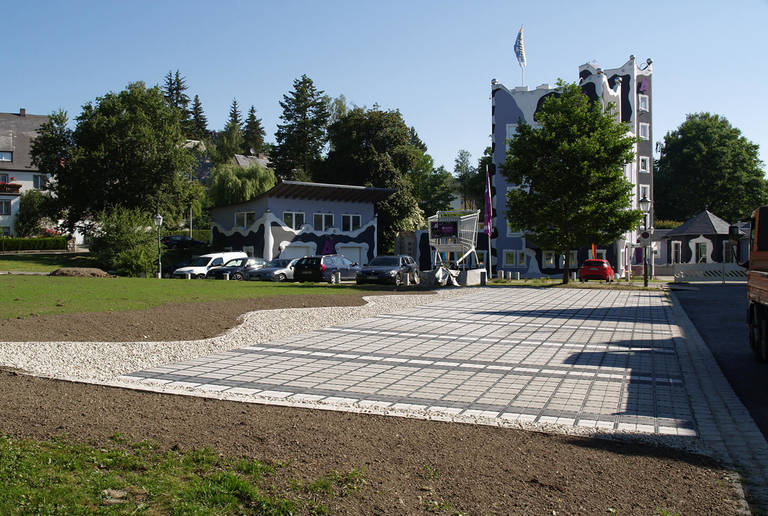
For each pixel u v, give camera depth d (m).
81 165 48.28
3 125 73.81
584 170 30.95
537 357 10.40
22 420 5.32
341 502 3.91
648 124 62.75
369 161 65.19
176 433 5.23
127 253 36.09
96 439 4.89
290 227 51.41
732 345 12.39
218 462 4.50
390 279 31.39
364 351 10.68
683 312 18.94
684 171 79.12
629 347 11.70
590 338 12.84
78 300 15.51
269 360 9.63
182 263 43.91
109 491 3.90
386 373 8.80
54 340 10.17
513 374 8.92
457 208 106.50
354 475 4.34
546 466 4.82
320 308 16.98
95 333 10.98
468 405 7.00
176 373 8.45
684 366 9.85
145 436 5.07
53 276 27.91
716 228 54.94
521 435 5.75
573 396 7.59
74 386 7.09
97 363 8.76
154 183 51.50
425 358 10.12
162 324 12.38
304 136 82.69
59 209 50.91
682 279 42.59
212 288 22.27
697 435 6.01
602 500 4.16
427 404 7.00
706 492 4.41
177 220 55.41
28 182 71.19
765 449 5.59
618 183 31.67
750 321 11.55
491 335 12.98
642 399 7.52
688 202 77.62
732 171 76.94
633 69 60.09
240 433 5.34
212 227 59.19
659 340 12.74
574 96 32.84
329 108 87.12
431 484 4.31
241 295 19.66
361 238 55.56
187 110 109.12
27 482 3.89
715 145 76.94
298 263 35.25
